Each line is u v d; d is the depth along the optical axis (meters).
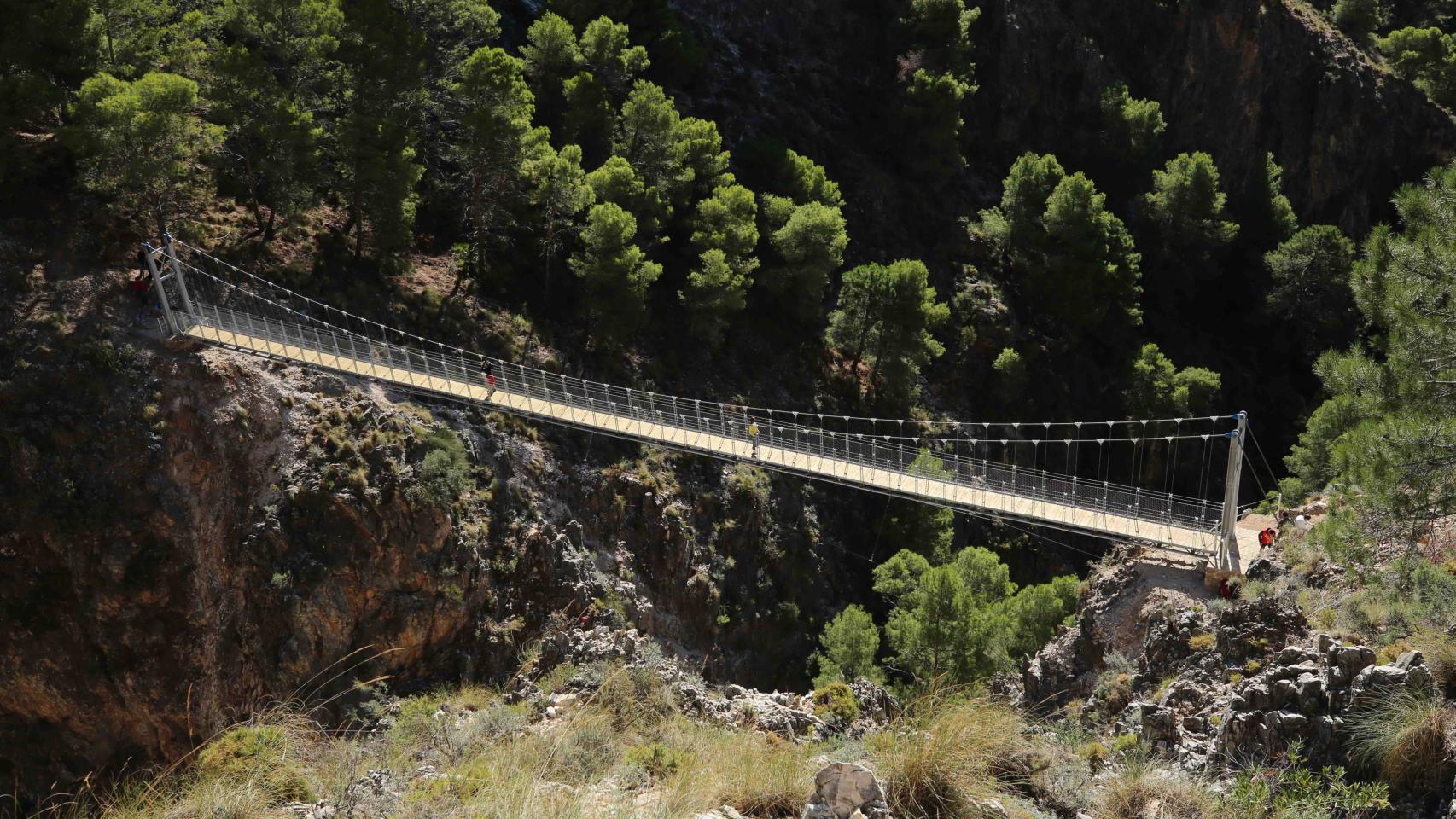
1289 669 13.68
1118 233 77.62
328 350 46.03
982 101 89.12
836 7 86.44
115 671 38.56
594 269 53.56
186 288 44.59
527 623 43.88
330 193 54.59
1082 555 66.75
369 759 11.63
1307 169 102.75
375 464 42.28
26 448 38.72
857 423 63.56
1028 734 13.22
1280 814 10.43
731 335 62.56
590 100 61.59
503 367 46.91
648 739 12.84
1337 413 37.50
